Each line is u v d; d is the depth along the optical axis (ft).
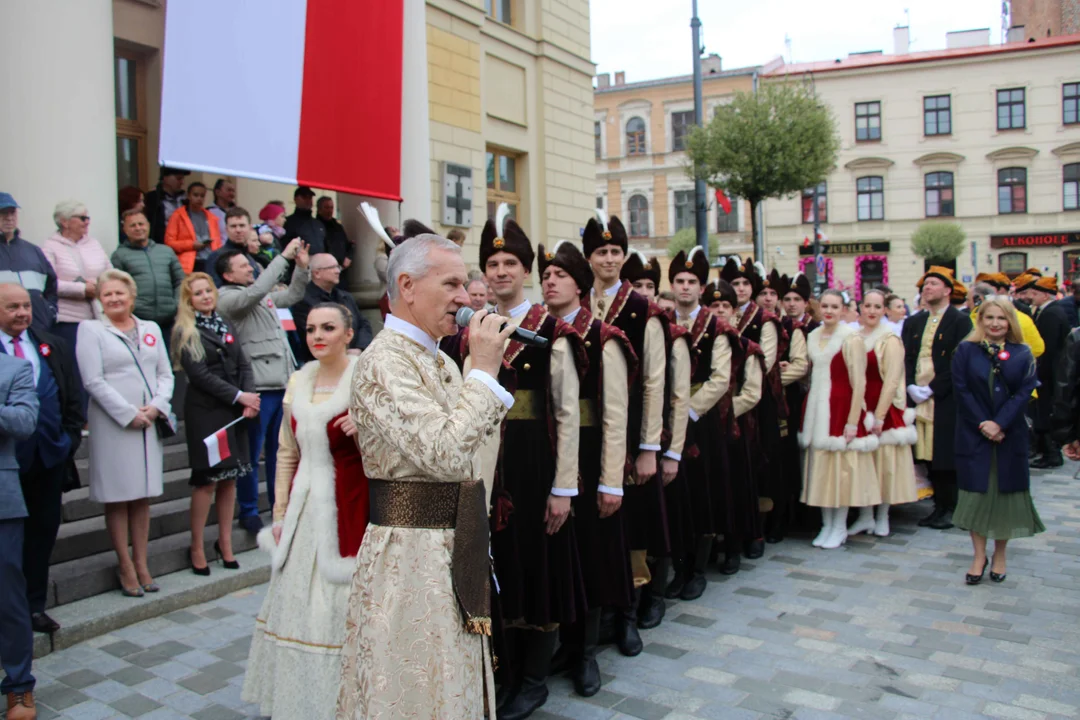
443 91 34.37
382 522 7.30
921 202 109.29
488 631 7.21
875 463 20.24
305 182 21.93
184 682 12.25
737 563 17.74
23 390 10.87
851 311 25.34
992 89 106.73
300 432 10.61
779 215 112.57
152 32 28.84
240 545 17.62
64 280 18.04
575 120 43.04
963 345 16.47
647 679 12.35
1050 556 18.56
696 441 16.12
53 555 15.39
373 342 7.50
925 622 14.55
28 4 17.98
